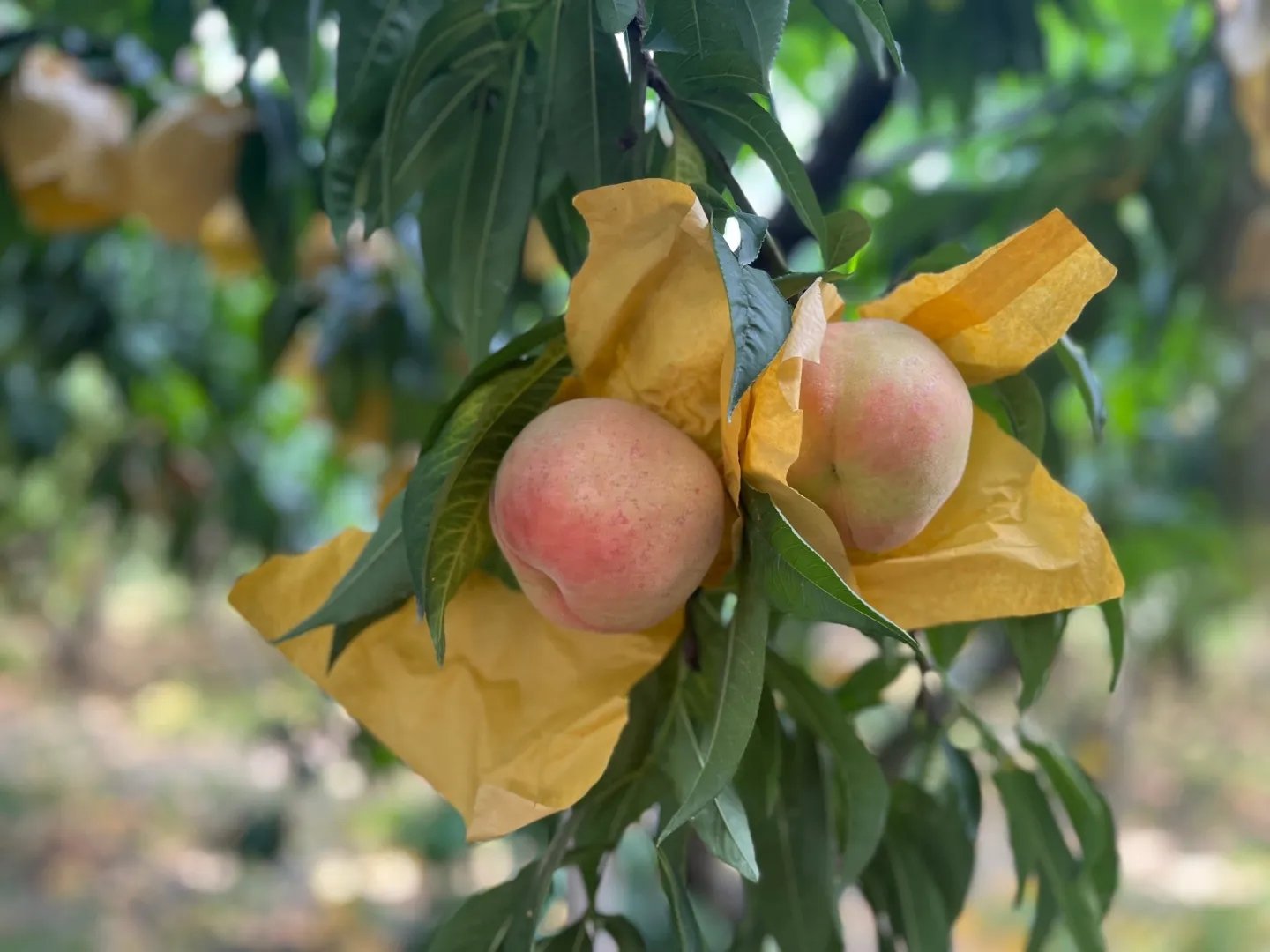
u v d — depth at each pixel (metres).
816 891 0.59
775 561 0.48
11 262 1.40
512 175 0.63
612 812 0.57
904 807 0.64
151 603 6.66
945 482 0.51
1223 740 4.43
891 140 1.77
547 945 0.56
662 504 0.49
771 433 0.47
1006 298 0.52
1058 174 1.10
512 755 0.53
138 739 4.31
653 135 0.60
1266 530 1.75
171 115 0.94
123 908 2.64
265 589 0.58
